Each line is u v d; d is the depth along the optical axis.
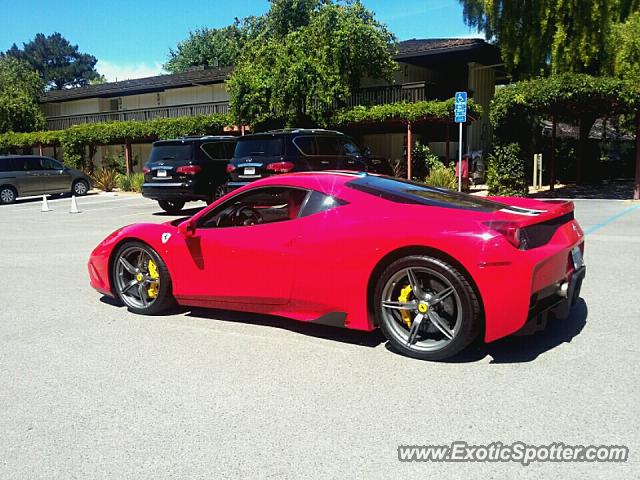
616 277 6.53
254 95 21.33
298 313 4.67
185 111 30.27
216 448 3.01
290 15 30.52
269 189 4.87
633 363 3.96
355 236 4.29
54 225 13.42
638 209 12.81
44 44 89.25
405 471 2.73
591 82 14.00
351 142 13.84
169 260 5.31
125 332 5.05
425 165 21.75
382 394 3.59
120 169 30.89
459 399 3.48
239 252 4.86
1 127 34.31
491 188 15.82
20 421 3.38
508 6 18.56
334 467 2.79
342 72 21.72
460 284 3.87
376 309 4.28
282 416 3.34
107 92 34.06
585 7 16.69
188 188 14.06
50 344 4.76
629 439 2.96
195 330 5.05
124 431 3.23
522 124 15.50
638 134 14.81
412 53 22.77
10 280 7.36
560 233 4.28
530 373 3.83
